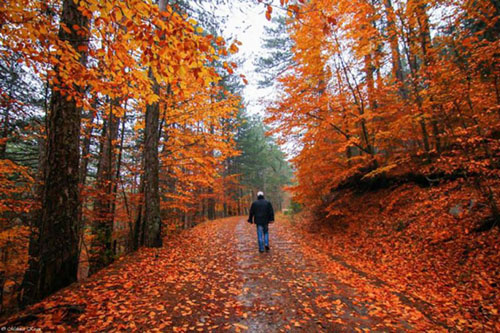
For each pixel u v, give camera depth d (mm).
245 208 37344
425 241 5582
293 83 8070
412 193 7547
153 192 6824
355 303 3420
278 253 6422
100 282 3789
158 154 7746
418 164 7867
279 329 2682
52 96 3805
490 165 5043
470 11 5480
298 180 9625
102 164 8000
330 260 5875
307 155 8500
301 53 8312
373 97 7973
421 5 6414
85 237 8164
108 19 2842
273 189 41062
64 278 3664
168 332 2508
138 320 2719
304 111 7684
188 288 3818
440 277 4391
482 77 4957
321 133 8070
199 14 6625
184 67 3092
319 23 7387
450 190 6441
